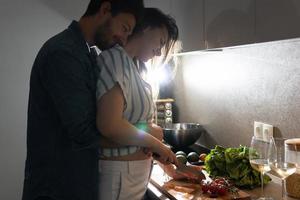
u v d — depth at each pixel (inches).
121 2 46.9
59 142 46.7
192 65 98.8
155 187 60.7
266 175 59.5
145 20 54.8
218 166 61.4
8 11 105.2
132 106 50.2
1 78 106.7
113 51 48.8
